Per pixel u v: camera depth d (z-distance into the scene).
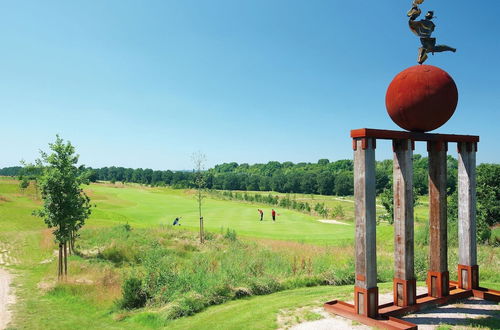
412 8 10.05
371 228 9.20
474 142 11.59
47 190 20.03
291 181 138.00
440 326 8.91
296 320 9.74
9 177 126.38
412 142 9.84
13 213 41.28
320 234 35.44
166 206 64.50
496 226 40.94
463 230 11.62
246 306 11.71
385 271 16.45
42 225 37.56
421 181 89.88
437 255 10.74
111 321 12.77
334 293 12.77
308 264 19.00
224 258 23.00
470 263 11.47
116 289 16.17
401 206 9.83
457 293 11.01
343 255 22.14
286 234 35.34
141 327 11.58
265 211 58.25
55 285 17.27
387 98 10.19
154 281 14.81
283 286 15.14
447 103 9.73
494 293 11.23
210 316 11.21
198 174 34.19
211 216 51.28
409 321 9.30
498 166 42.81
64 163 20.77
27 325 12.77
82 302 15.42
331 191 130.88
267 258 21.12
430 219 10.94
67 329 12.23
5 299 16.14
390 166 119.50
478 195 43.00
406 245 9.82
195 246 27.92
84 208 21.84
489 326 8.92
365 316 9.28
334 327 9.09
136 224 37.78
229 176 152.25
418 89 9.56
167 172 160.75
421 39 10.17
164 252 24.75
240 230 37.38
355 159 9.31
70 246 26.48
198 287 13.66
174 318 11.87
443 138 10.69
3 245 29.09
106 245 27.30
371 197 9.17
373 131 9.03
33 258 25.66
